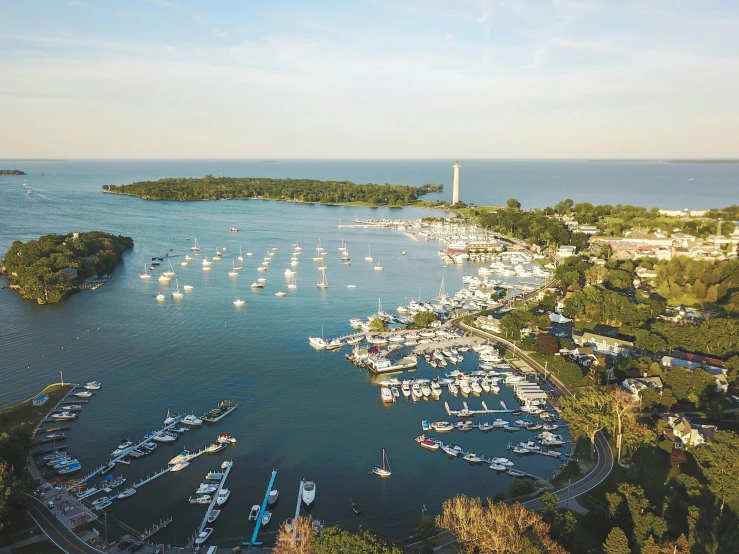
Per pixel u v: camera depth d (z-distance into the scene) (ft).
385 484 491.72
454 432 584.81
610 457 510.58
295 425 590.55
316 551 345.72
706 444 475.72
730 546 384.06
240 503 460.55
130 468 506.89
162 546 399.24
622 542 352.08
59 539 399.03
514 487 456.86
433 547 394.73
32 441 530.27
